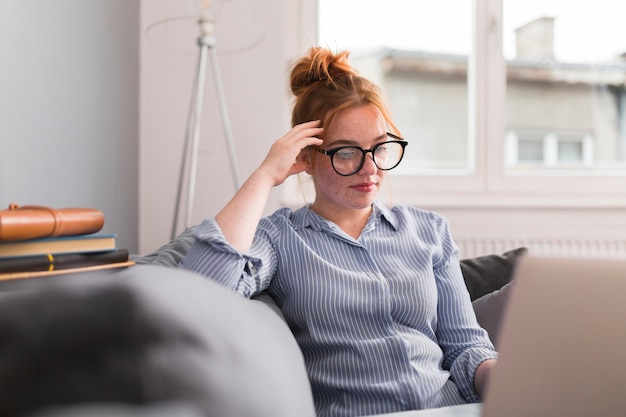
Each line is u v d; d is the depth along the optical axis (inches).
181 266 50.9
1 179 69.4
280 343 32.3
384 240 58.4
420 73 130.7
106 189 101.0
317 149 57.5
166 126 118.1
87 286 24.7
